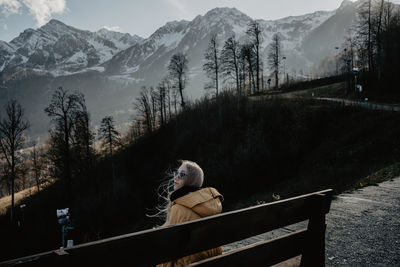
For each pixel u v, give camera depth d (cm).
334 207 707
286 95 5181
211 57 6153
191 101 5553
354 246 469
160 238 163
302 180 2620
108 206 3516
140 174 4291
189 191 219
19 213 3941
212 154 3747
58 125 3609
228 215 193
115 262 147
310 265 265
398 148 2320
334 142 3089
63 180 4191
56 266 129
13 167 3450
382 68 4688
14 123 3244
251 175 3188
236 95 4928
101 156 5278
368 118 3152
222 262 199
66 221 1398
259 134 3612
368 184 1003
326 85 5797
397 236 504
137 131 6462
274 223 229
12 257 2930
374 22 4841
